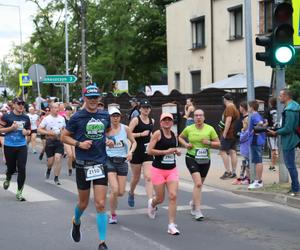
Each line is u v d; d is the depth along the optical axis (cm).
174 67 3347
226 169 1341
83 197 681
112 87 4331
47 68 4825
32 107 2125
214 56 2914
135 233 789
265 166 1515
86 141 662
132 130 941
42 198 1080
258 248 712
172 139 814
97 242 732
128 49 4212
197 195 888
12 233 784
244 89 2188
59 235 772
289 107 1033
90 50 4500
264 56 1135
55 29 4828
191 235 782
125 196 1114
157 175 817
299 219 909
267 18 2478
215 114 1972
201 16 3002
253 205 1034
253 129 1144
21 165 1052
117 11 4166
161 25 4338
